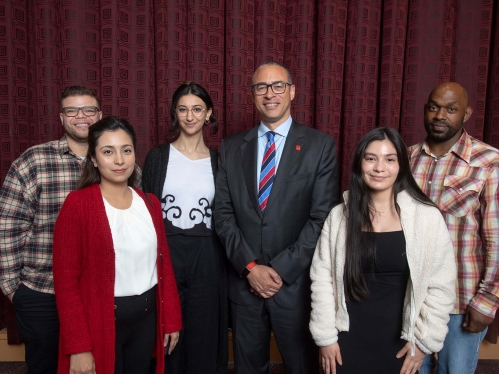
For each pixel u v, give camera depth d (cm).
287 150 165
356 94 231
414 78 229
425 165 158
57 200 154
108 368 124
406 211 127
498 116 227
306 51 229
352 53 230
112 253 125
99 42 223
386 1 226
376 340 128
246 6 223
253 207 164
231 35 224
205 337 177
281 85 162
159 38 224
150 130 231
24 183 152
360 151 131
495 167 143
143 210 139
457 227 147
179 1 221
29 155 155
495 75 228
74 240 124
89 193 129
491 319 142
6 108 219
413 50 228
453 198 148
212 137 233
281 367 229
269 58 229
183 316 178
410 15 228
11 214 152
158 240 140
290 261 154
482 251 148
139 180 173
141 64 226
